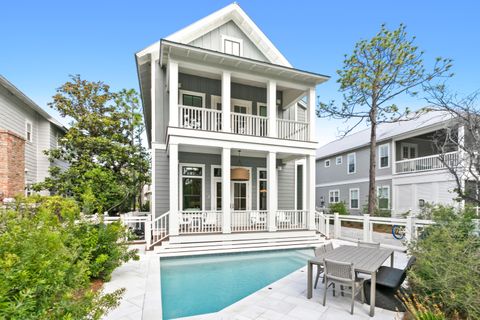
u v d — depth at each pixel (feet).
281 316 12.65
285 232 30.55
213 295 16.63
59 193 36.32
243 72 30.30
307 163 32.91
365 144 59.11
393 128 57.52
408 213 45.39
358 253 16.31
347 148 64.64
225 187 28.53
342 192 67.56
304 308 13.58
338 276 13.41
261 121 36.78
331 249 17.69
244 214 32.35
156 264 21.62
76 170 36.19
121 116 41.83
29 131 39.42
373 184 40.86
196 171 34.47
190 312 14.07
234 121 34.71
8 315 6.08
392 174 52.95
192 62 28.04
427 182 45.78
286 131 35.45
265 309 13.48
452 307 10.37
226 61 28.96
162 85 33.24
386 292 13.61
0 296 5.88
